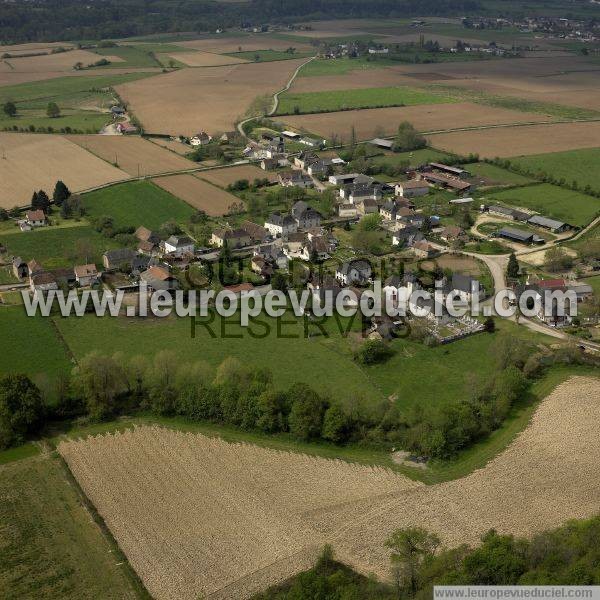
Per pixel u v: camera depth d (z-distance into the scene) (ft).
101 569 418.92
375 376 614.75
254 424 550.77
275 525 449.48
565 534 413.39
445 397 583.17
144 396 583.99
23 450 529.86
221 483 488.85
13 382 549.54
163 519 456.45
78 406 574.56
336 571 410.11
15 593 404.77
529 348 644.27
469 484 482.69
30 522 456.86
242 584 405.80
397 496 474.08
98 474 500.33
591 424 542.16
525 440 526.57
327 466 507.71
